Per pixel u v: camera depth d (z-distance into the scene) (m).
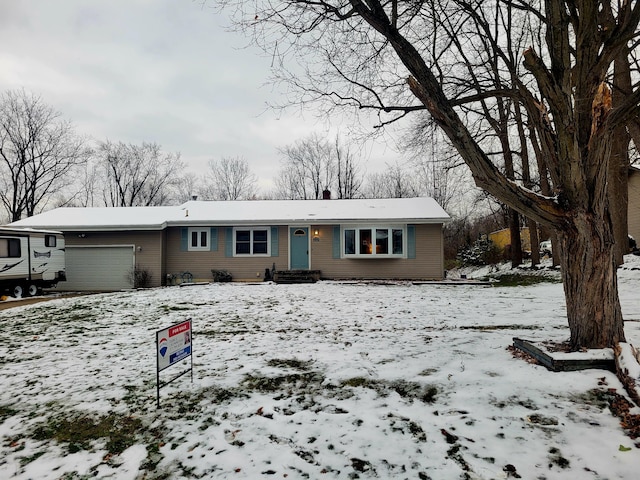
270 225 16.08
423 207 16.94
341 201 18.91
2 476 2.55
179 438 2.96
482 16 6.65
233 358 4.83
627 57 10.16
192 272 16.20
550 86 3.61
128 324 7.31
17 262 12.97
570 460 2.43
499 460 2.47
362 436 2.86
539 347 4.12
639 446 2.54
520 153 16.02
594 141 3.81
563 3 3.60
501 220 34.78
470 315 7.24
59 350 5.57
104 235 16.11
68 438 3.04
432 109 4.00
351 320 7.06
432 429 2.90
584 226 3.84
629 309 7.25
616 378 3.43
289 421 3.14
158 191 39.16
